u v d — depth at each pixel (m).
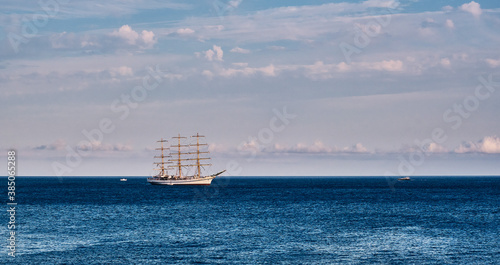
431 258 63.81
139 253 66.94
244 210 131.12
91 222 102.19
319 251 68.31
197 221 103.75
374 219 107.81
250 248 70.56
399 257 64.38
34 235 82.88
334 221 103.69
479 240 77.31
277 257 64.31
